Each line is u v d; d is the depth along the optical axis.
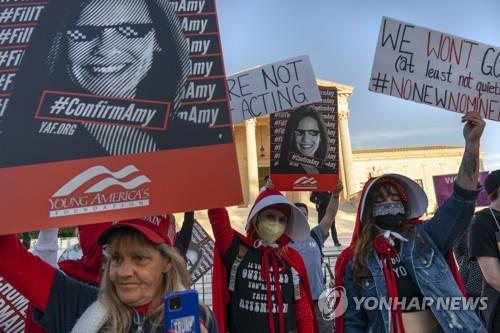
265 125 40.78
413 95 3.26
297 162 5.17
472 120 2.61
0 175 1.74
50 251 2.91
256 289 2.99
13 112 1.82
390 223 2.72
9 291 2.89
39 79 1.87
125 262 1.75
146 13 2.03
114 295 1.75
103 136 1.85
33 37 1.91
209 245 5.76
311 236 4.98
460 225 2.58
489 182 3.02
